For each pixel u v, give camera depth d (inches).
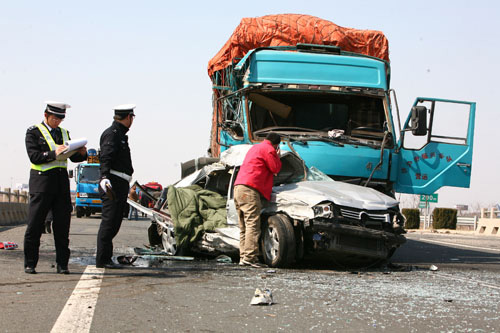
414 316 191.3
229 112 452.8
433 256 466.0
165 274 276.4
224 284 248.2
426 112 414.9
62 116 272.4
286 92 427.5
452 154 423.5
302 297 220.5
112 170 294.2
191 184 398.0
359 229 317.7
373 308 203.0
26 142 266.5
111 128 293.9
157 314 182.2
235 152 374.9
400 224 337.7
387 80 458.9
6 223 886.4
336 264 346.3
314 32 462.9
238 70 435.8
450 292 248.2
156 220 400.8
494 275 324.5
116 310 186.4
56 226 269.3
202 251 376.8
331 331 166.4
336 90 425.4
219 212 372.8
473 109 425.1
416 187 418.6
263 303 202.4
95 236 567.5
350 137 411.2
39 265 300.5
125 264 319.0
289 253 316.5
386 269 345.7
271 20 470.3
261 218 345.1
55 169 267.1
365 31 475.2
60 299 202.7
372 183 407.5
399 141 416.2
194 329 163.8
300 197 326.3
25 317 172.9
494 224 1021.2
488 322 185.3
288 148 393.7
